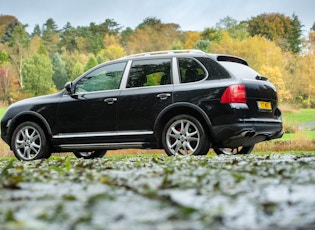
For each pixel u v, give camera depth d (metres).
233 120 8.69
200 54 9.24
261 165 5.84
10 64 90.38
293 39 82.19
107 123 9.68
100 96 9.77
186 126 9.09
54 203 3.02
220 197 3.20
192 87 9.03
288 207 2.73
